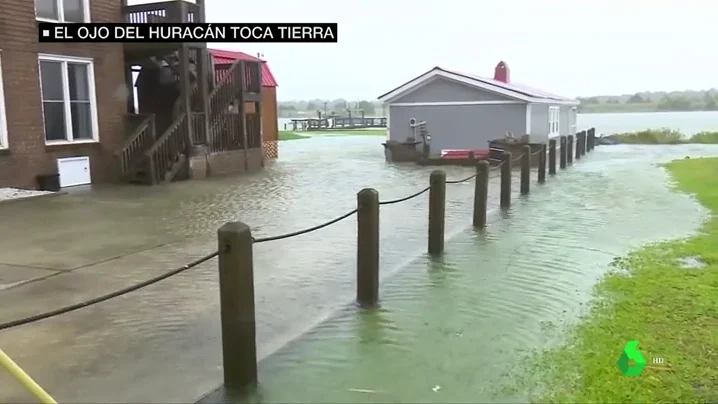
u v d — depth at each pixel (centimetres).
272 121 2223
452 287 506
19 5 1117
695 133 3033
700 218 825
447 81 2028
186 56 1383
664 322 405
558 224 791
